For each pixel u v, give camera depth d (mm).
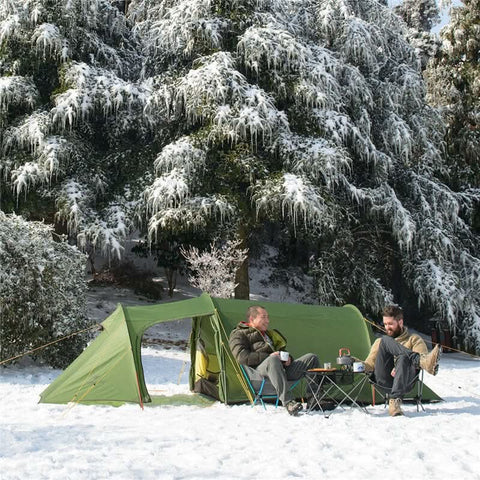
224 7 18344
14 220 11086
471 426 6023
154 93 17688
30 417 6391
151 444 5051
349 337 8375
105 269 21625
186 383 9727
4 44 17938
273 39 17375
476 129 23734
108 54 19531
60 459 4512
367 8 21234
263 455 4738
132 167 18625
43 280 10773
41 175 16922
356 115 19312
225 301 8000
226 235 17281
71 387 7320
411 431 5688
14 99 17406
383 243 20750
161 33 18250
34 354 10828
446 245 19516
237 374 7301
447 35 24359
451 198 20750
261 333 7199
